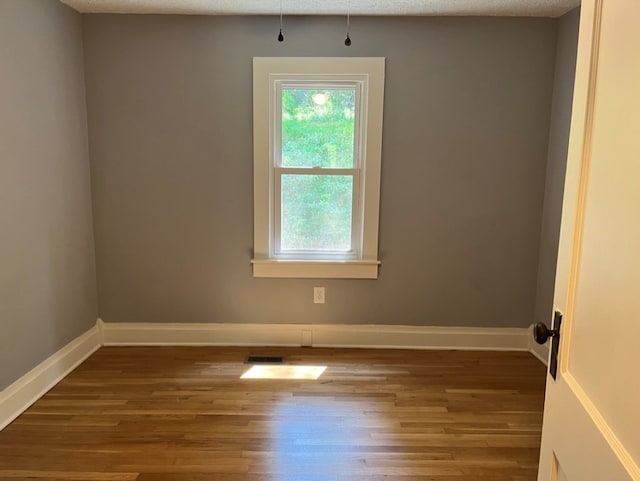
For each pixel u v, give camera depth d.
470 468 1.92
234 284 3.13
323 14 2.83
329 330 3.18
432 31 2.86
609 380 0.78
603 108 0.83
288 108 3.01
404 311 3.16
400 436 2.13
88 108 2.93
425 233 3.07
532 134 2.95
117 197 3.03
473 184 3.01
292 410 2.34
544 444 1.11
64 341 2.73
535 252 3.08
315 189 3.08
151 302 3.15
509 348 3.18
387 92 2.91
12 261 2.25
